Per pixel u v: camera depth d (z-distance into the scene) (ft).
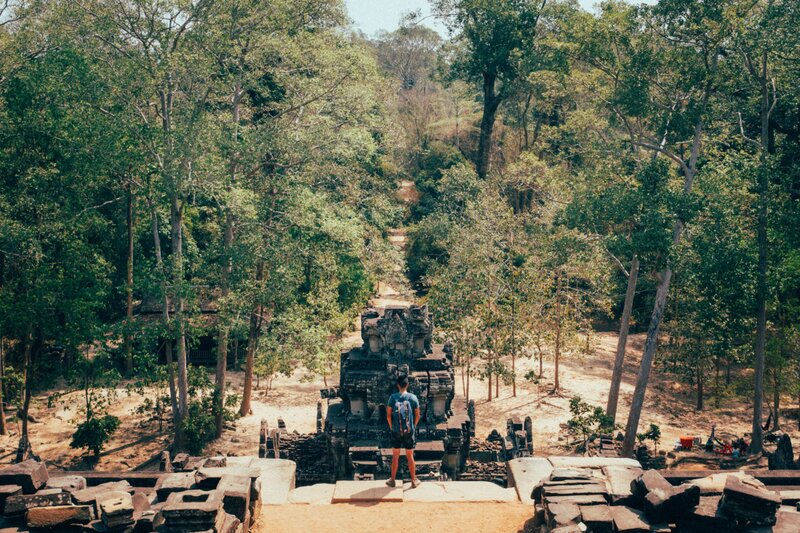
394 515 38.96
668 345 170.50
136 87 119.03
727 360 169.48
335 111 154.10
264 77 168.25
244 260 131.85
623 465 42.29
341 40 148.66
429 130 314.35
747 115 146.00
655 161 118.93
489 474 94.48
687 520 32.42
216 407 134.62
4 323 127.03
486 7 232.73
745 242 124.88
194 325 127.34
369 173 239.91
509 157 285.64
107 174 128.88
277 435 101.86
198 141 119.14
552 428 143.33
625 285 206.59
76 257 128.77
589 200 124.06
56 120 127.03
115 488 35.81
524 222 197.06
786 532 30.96
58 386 164.35
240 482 35.99
